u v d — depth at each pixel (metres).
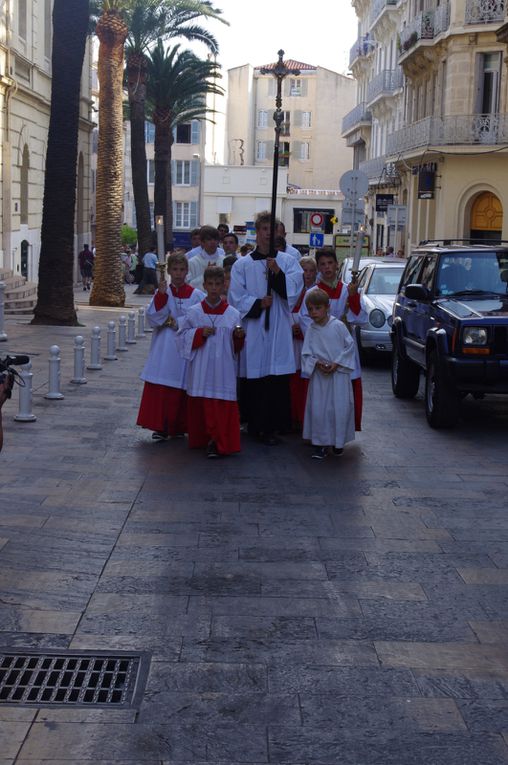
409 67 43.59
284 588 6.19
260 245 10.17
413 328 13.48
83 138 45.78
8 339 19.50
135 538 7.07
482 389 11.24
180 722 4.51
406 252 44.97
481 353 11.20
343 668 5.09
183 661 5.14
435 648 5.36
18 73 33.38
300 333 10.83
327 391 9.61
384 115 56.12
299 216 80.12
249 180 79.56
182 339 9.59
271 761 4.18
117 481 8.63
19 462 9.18
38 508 7.73
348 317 10.57
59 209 22.59
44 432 10.55
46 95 38.44
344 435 9.66
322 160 94.00
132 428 10.95
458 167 37.38
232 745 4.31
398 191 48.62
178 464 9.33
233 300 10.17
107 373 15.21
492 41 36.28
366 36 62.88
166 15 38.28
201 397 9.71
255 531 7.32
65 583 6.18
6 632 5.45
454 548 7.04
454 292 12.74
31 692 4.84
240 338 9.52
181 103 45.59
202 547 6.92
